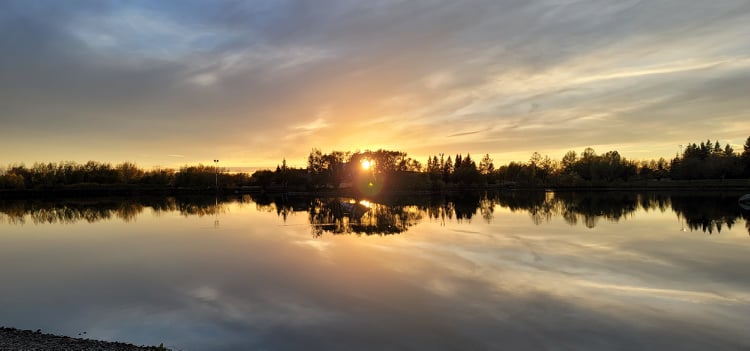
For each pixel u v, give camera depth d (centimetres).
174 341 1451
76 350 1252
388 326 1569
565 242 3350
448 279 2212
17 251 3325
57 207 8700
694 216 5131
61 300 1942
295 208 7819
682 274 2306
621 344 1420
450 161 18625
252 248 3288
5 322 1653
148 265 2694
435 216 5703
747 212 5488
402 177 15012
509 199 9619
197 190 15200
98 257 3017
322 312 1720
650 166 17638
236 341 1445
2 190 13512
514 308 1759
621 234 3744
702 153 15588
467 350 1369
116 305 1861
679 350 1376
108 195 14100
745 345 1413
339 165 15975
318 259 2780
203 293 2023
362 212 6512
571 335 1488
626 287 2064
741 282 2145
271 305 1822
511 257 2775
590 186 13938
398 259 2741
